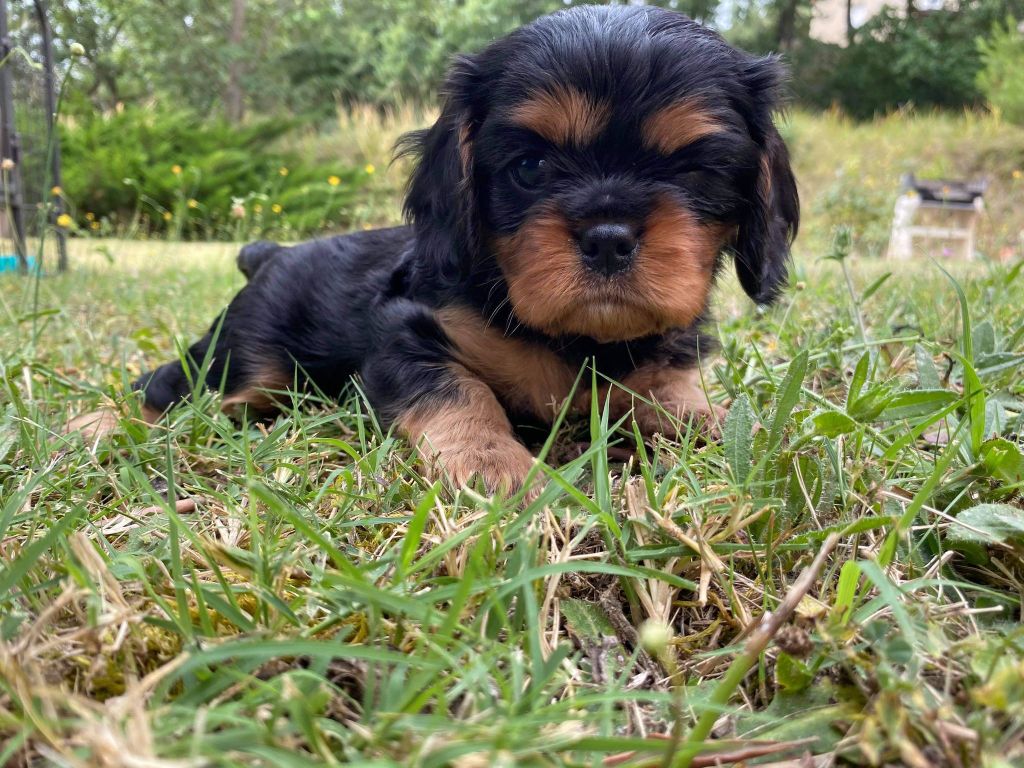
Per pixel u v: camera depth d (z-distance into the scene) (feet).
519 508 0.63
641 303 0.70
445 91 0.86
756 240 0.84
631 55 0.73
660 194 0.72
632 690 0.43
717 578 0.51
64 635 0.41
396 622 0.43
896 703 0.35
